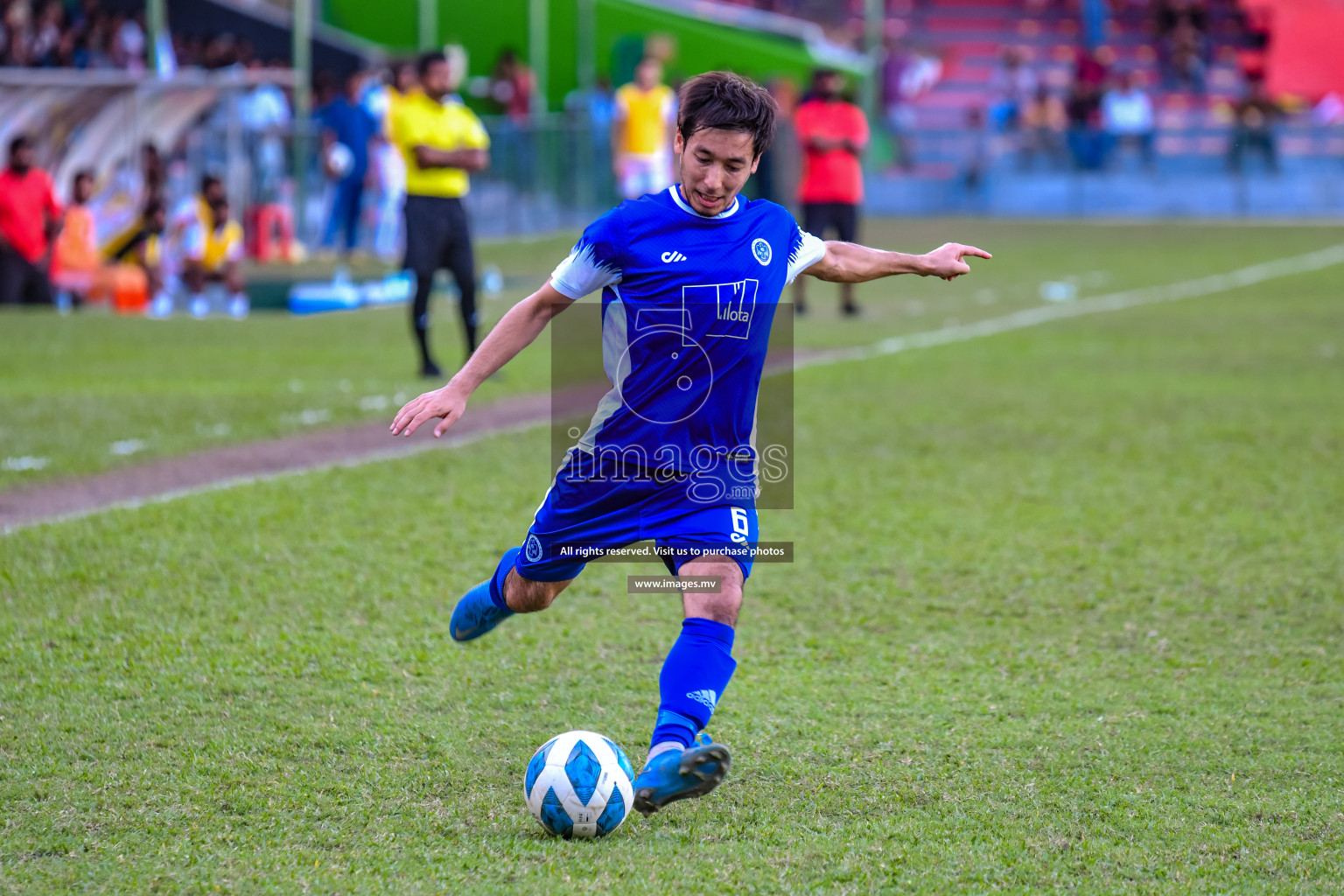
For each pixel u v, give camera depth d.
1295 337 50.34
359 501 25.84
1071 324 54.31
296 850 12.66
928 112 128.12
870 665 17.95
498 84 95.38
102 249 61.44
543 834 13.05
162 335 48.66
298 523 24.25
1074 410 36.03
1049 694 16.91
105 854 12.54
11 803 13.56
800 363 43.91
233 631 18.81
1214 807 13.72
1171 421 34.59
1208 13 136.25
